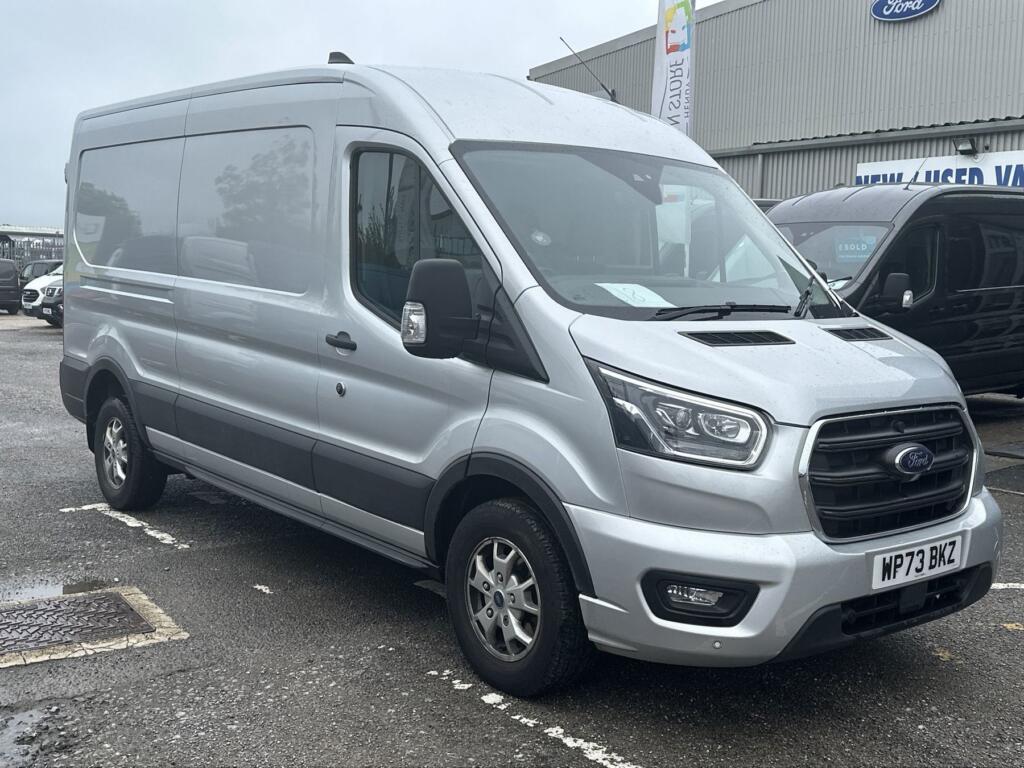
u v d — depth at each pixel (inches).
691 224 183.8
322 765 136.1
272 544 241.8
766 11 886.4
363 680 163.5
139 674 165.5
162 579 215.0
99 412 276.1
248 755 138.7
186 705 154.0
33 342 828.0
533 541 149.8
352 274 185.5
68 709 152.5
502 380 155.3
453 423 163.3
